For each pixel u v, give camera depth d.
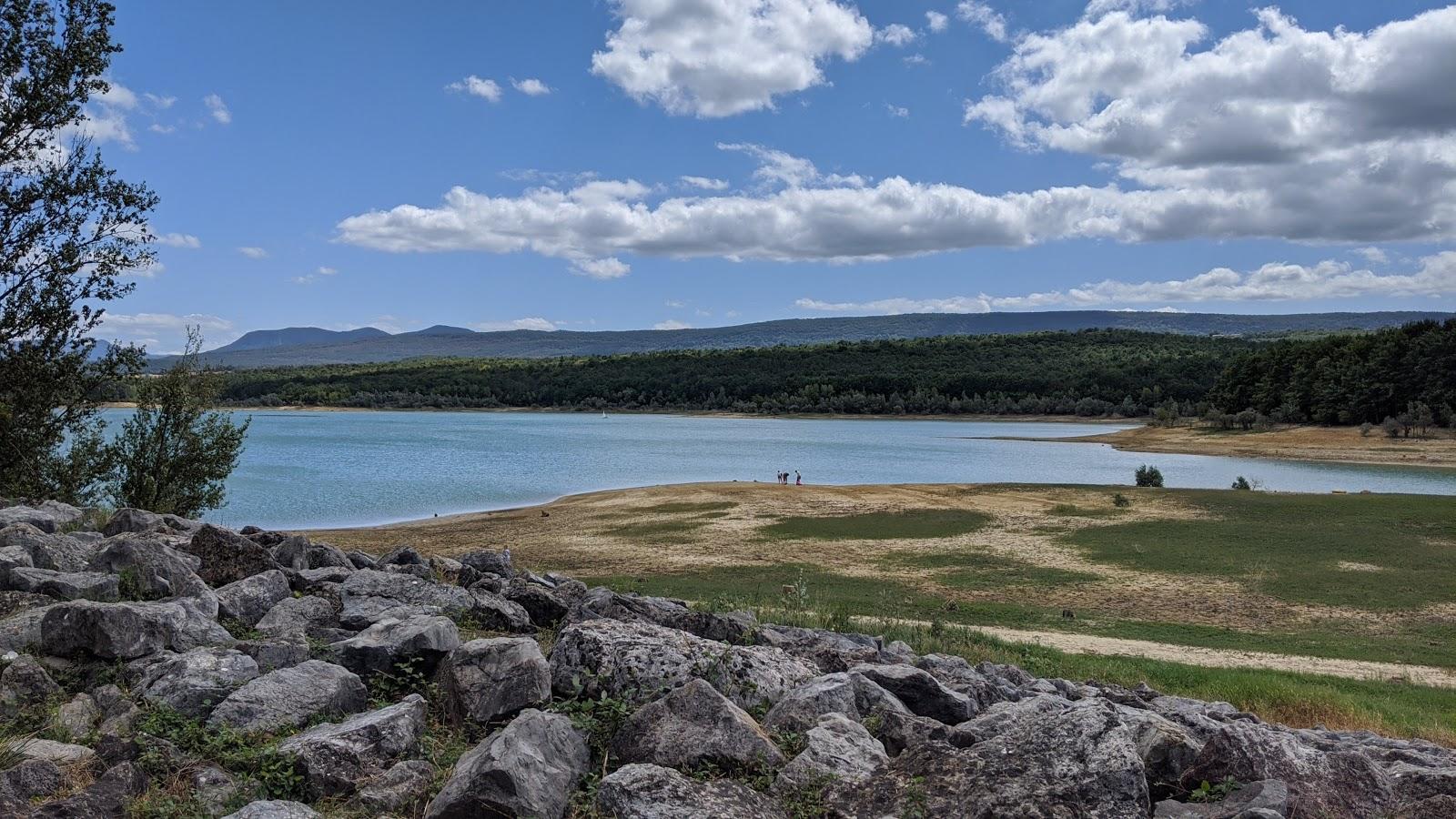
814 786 5.44
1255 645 24.28
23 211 18.14
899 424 192.25
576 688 6.61
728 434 156.88
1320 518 48.66
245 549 9.85
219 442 24.02
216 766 5.46
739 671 7.06
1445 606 30.30
